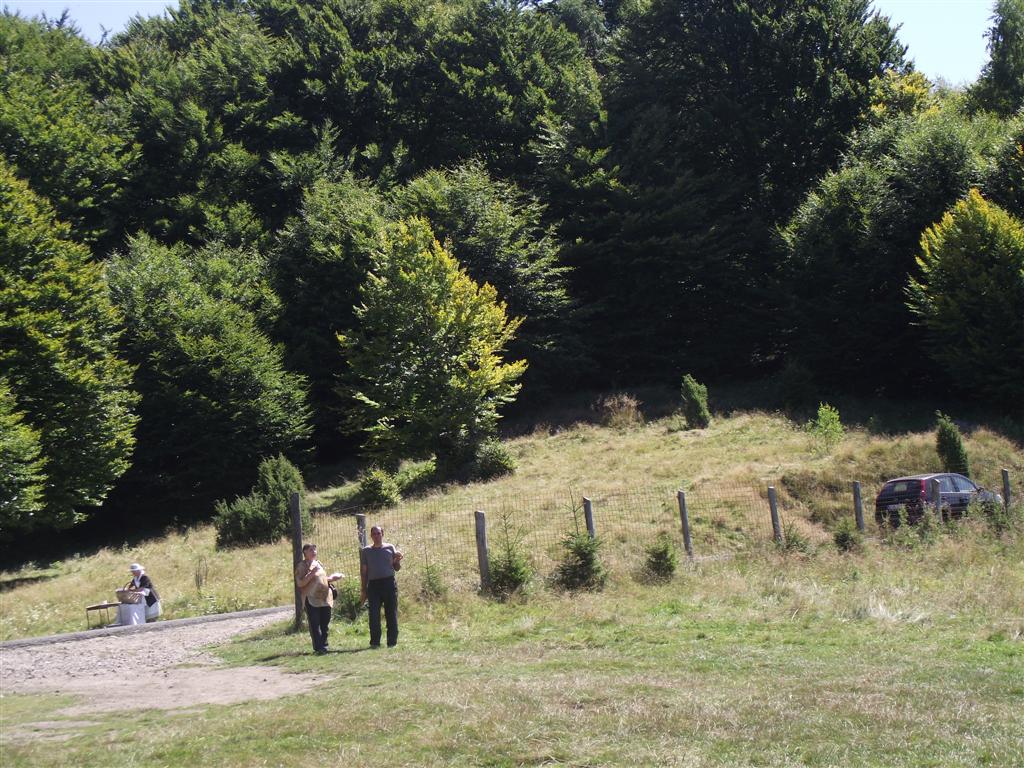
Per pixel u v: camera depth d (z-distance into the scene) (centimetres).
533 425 4088
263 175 4672
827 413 3105
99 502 3180
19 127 3922
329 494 3456
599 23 7281
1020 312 3409
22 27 4847
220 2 6359
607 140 4766
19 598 2155
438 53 5203
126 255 4112
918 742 643
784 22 4750
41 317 2927
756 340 4769
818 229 4212
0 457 2562
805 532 2223
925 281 3988
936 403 3884
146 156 4616
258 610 1686
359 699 836
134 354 3659
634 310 4734
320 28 5088
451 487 3084
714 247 4531
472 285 3550
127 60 5000
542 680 892
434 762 632
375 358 3519
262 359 3794
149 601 1739
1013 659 978
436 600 1501
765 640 1131
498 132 5056
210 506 3797
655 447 3384
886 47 4888
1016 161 3778
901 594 1396
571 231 4750
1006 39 5794
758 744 649
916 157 4041
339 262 4197
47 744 739
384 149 4956
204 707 881
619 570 1692
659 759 619
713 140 4909
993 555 1770
